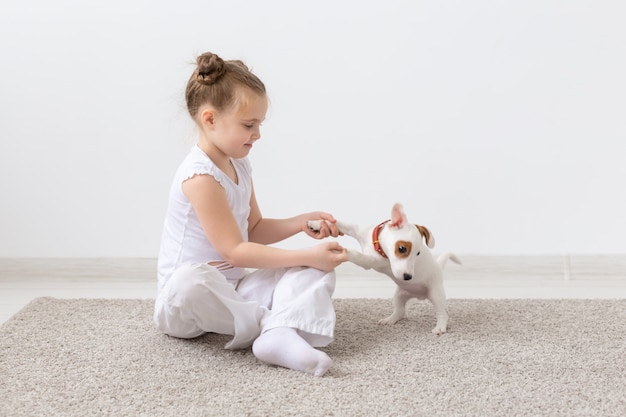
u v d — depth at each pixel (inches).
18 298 80.6
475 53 83.9
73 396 52.5
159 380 55.0
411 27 83.7
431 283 64.1
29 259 88.4
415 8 83.3
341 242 88.0
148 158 86.6
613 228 86.0
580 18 82.7
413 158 86.0
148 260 88.4
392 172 86.3
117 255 88.5
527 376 54.9
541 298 76.7
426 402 50.6
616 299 74.4
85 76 85.2
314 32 84.0
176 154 86.3
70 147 86.6
